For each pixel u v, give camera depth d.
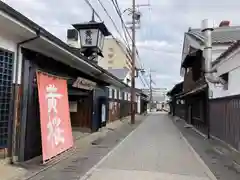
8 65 7.20
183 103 32.78
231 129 10.98
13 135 7.39
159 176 6.87
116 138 14.64
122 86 28.23
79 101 16.64
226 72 13.30
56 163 8.10
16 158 7.50
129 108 39.69
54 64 9.73
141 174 7.01
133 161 8.65
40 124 8.30
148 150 10.84
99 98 18.20
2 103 7.03
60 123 9.34
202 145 12.41
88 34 14.56
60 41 8.02
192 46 22.23
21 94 7.73
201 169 7.73
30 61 8.10
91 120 16.30
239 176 7.02
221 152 10.46
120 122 26.77
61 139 9.31
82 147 11.26
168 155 9.83
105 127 19.75
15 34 7.02
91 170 7.34
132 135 16.44
